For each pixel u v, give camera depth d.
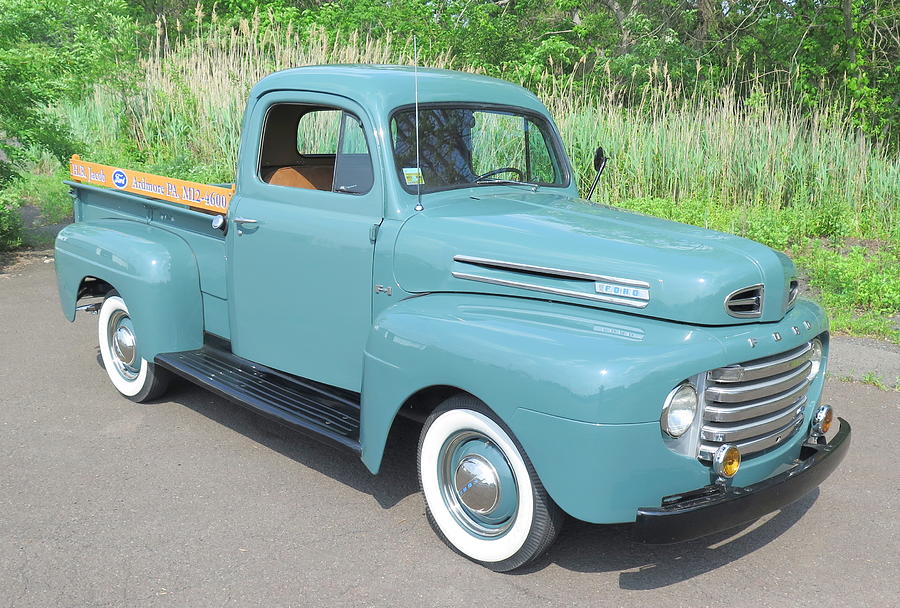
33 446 4.68
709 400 3.20
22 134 9.34
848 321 7.03
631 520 3.09
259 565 3.51
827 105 13.02
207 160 12.71
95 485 4.23
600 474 3.01
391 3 19.84
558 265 3.50
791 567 3.54
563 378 3.02
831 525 3.92
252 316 4.65
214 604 3.23
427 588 3.35
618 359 3.02
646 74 15.85
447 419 3.49
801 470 3.38
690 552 3.67
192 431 4.95
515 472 3.29
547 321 3.36
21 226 10.39
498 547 3.41
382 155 3.98
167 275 4.96
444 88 4.34
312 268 4.27
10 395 5.44
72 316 5.65
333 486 4.27
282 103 4.43
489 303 3.62
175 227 5.25
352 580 3.41
